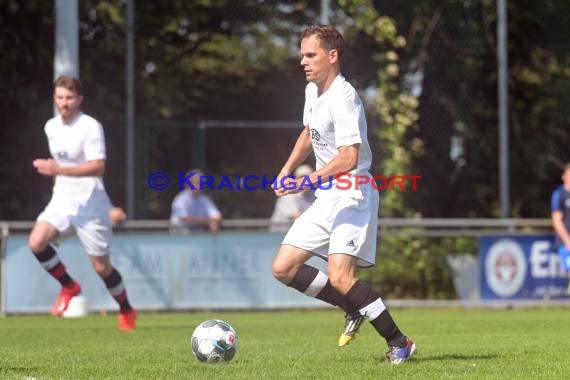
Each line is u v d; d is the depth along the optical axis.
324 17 52.72
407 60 56.41
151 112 53.59
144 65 53.72
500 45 53.19
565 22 58.84
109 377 19.97
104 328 36.88
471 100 57.03
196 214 50.75
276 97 55.84
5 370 21.52
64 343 29.38
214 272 49.12
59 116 32.91
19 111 55.00
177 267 48.84
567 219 49.84
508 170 53.81
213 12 55.50
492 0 56.69
